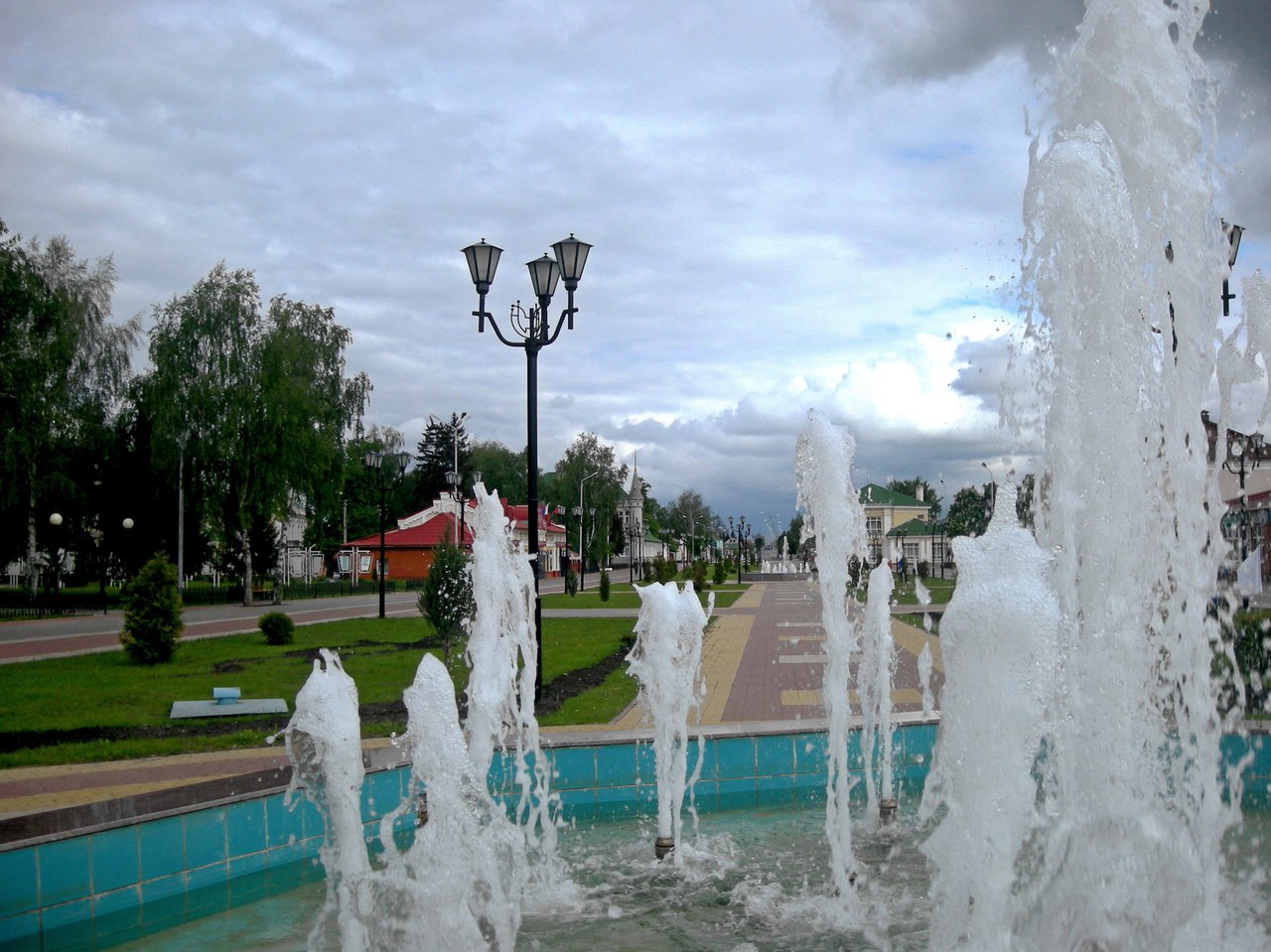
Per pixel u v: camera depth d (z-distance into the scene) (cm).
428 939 408
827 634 547
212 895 504
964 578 350
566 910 473
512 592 693
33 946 440
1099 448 398
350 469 3903
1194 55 430
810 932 441
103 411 3594
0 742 884
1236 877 470
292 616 2811
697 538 9312
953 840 345
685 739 621
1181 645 401
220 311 3300
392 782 607
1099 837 373
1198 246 425
